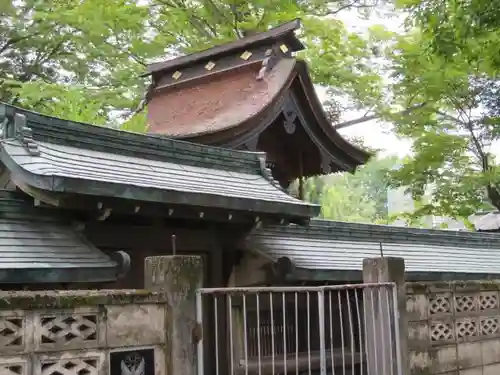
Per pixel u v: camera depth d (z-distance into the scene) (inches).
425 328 307.1
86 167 266.4
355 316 386.3
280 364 341.4
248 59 482.9
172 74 534.3
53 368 172.1
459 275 449.7
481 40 452.4
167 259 196.4
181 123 462.6
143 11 681.6
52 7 724.0
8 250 239.5
